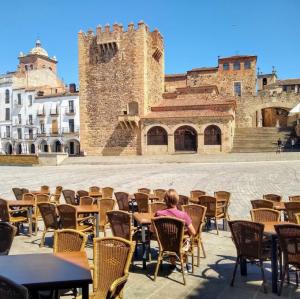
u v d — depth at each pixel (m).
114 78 50.03
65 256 5.28
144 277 7.60
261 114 64.31
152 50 52.12
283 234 6.50
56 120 68.62
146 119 47.06
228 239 10.93
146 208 12.00
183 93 56.12
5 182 26.64
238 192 18.97
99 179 26.77
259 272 7.91
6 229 6.29
